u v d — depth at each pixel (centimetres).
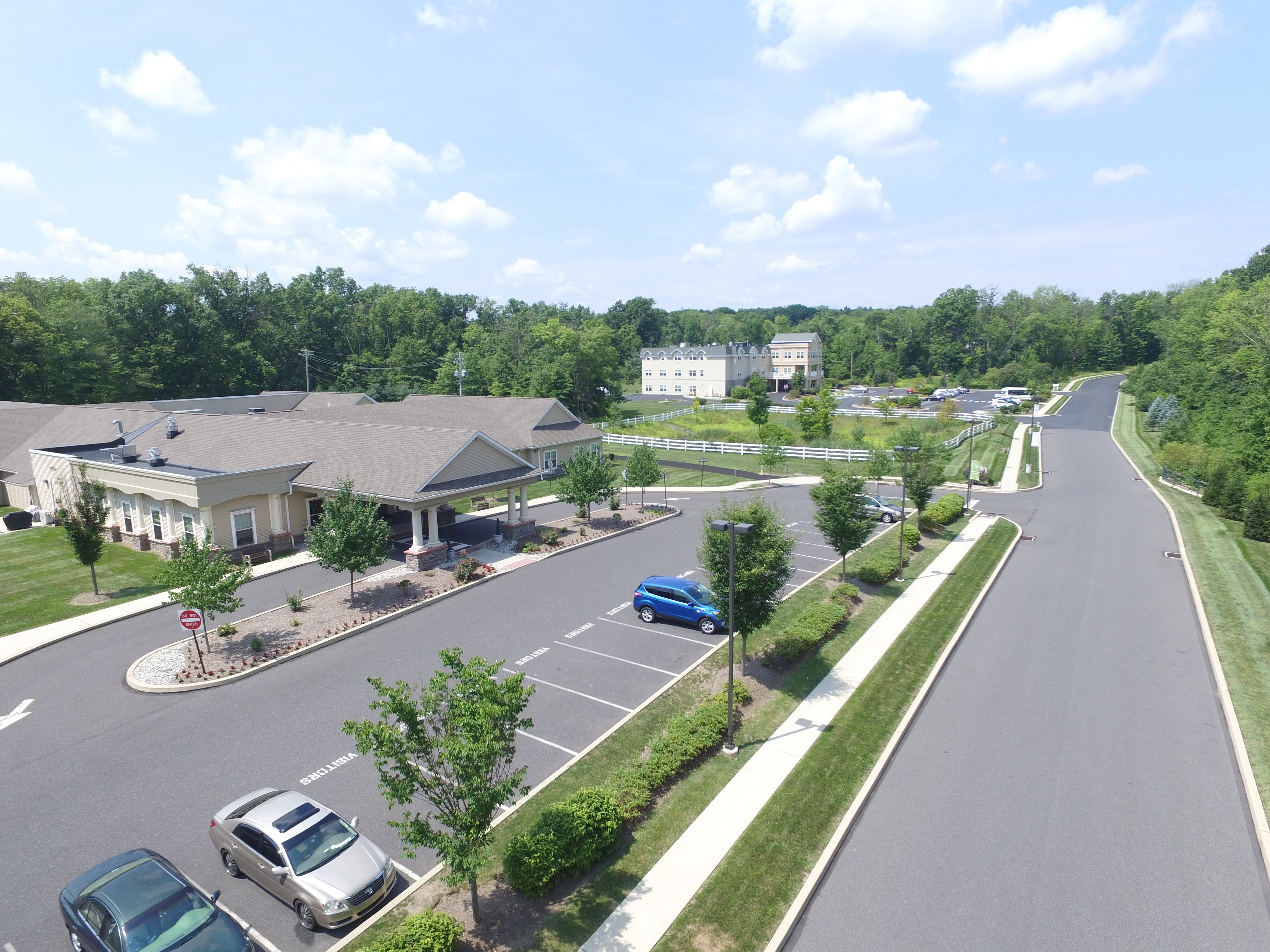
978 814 1473
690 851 1338
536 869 1188
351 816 1452
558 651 2248
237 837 1277
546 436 5250
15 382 6353
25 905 1220
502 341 11281
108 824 1430
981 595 2814
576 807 1311
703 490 5038
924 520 3800
